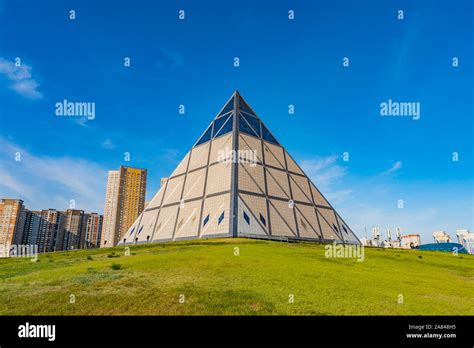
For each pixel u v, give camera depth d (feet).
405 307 55.62
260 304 53.26
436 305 58.18
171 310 50.11
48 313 48.88
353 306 54.49
